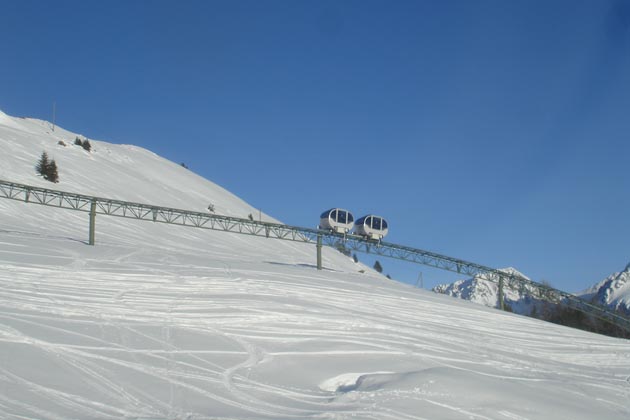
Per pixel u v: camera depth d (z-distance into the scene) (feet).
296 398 53.11
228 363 61.62
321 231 168.35
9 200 180.04
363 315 101.09
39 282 89.30
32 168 227.40
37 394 45.34
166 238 202.08
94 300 82.53
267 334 76.84
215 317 81.87
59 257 110.63
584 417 58.49
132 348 62.18
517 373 80.18
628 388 85.56
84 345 60.54
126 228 196.75
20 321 65.92
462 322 118.52
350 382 60.95
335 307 102.68
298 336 78.02
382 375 62.64
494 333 114.52
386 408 51.26
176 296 92.12
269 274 126.62
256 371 60.03
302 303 99.45
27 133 289.33
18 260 102.27
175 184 350.64
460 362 79.56
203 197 350.64
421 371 64.59
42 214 180.45
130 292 90.94
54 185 220.02
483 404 55.47
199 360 61.36
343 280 142.41
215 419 44.68
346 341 78.74
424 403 53.36
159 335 68.90
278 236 166.61
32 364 52.11
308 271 148.25
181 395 49.75
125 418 42.78
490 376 73.05
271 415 47.26
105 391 48.32
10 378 47.80
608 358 112.88
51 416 41.42
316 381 59.47
